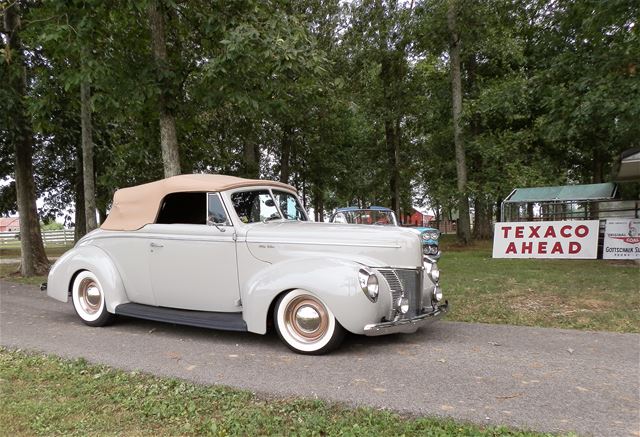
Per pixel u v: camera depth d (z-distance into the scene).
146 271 6.54
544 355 5.19
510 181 18.62
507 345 5.59
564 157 22.19
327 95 13.49
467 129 20.39
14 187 21.86
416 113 23.61
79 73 8.38
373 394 4.10
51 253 22.38
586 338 5.85
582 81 11.74
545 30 14.50
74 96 12.09
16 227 51.72
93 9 8.35
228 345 5.80
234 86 8.81
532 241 14.49
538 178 18.48
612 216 17.08
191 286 6.22
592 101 10.97
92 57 8.34
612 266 12.23
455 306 7.74
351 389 4.23
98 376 4.65
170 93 9.19
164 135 9.38
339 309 5.10
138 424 3.62
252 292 5.55
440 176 22.94
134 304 6.70
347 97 19.17
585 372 4.63
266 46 7.98
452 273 11.48
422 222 47.41
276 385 4.35
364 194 27.70
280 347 5.66
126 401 4.02
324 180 26.44
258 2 8.74
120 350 5.60
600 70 11.65
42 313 7.93
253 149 22.50
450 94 22.17
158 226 6.46
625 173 13.21
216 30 8.80
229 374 4.68
